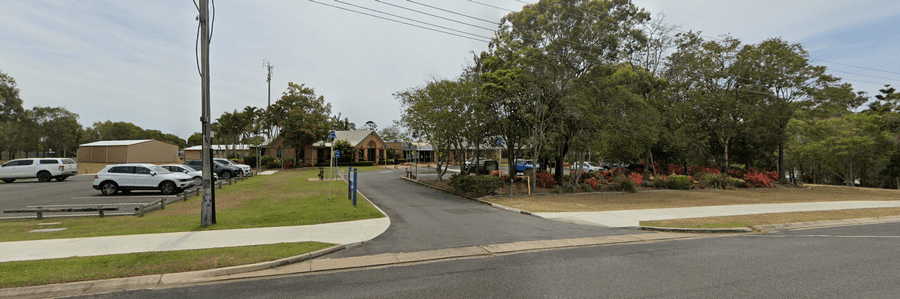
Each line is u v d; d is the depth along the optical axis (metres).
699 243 8.66
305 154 47.25
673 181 22.03
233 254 7.00
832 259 7.04
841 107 25.88
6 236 8.54
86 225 10.02
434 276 6.04
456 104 20.44
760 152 28.66
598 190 20.31
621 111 19.16
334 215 11.50
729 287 5.38
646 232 10.01
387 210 13.35
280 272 6.27
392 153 61.47
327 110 48.19
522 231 9.77
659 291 5.23
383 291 5.32
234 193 17.86
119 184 17.41
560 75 19.12
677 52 25.08
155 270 6.10
